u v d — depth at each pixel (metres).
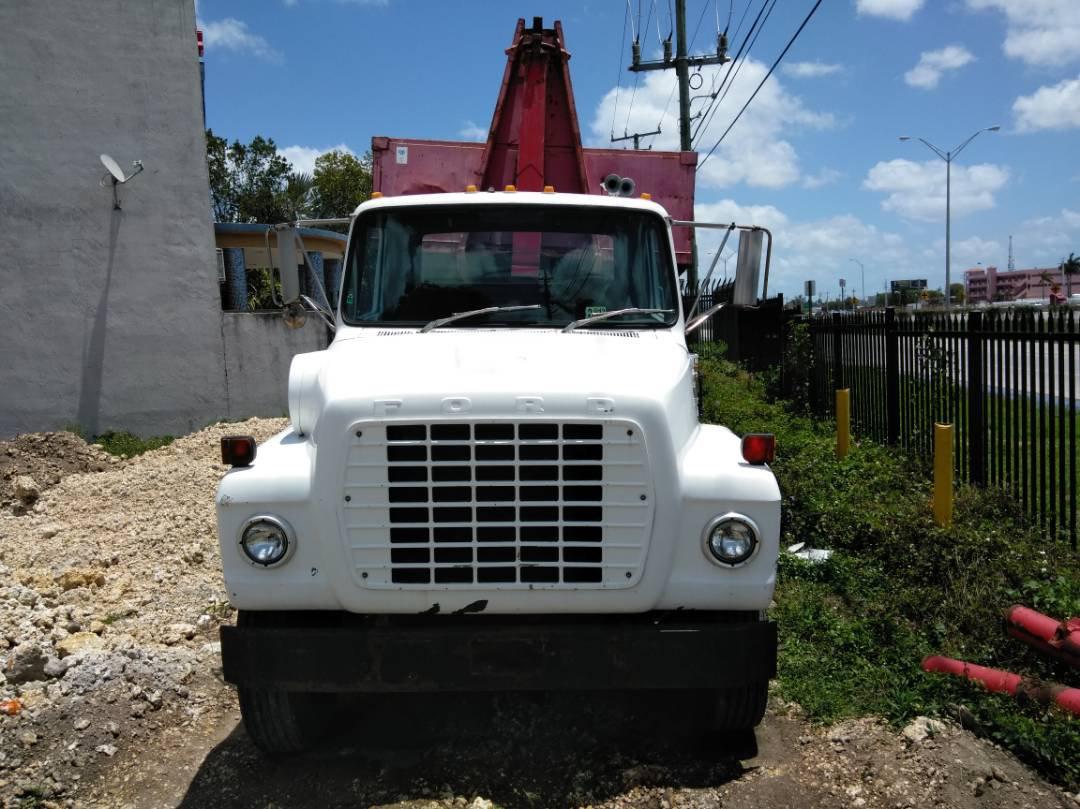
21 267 12.73
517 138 8.42
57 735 4.25
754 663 3.66
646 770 3.93
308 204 33.78
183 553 7.05
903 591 5.77
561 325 4.75
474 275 4.86
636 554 3.57
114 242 13.05
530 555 3.58
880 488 8.05
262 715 3.92
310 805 3.80
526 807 3.76
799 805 3.70
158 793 3.91
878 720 4.29
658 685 3.64
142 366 13.31
